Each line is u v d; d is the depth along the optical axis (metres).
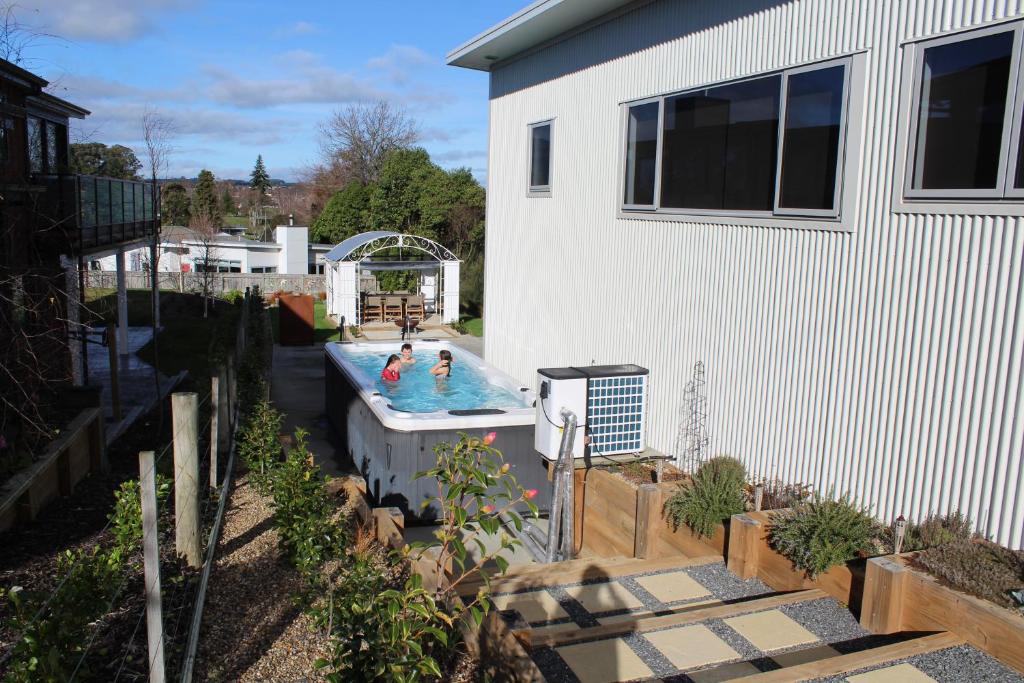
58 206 9.52
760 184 6.36
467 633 4.14
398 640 2.95
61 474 6.53
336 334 20.39
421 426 7.70
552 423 6.93
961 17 4.69
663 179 7.58
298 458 5.70
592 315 8.87
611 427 7.21
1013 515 4.47
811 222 5.84
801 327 5.96
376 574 4.14
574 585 5.14
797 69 5.92
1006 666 3.66
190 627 3.96
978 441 4.66
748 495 6.07
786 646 4.15
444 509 3.49
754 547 5.25
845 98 5.50
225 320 11.12
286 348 18.55
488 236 11.65
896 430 5.20
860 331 5.46
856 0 5.41
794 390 6.04
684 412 7.32
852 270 5.51
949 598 3.96
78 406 8.90
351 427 9.97
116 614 4.16
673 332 7.47
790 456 6.10
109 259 33.28
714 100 6.86
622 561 5.54
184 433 4.69
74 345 10.78
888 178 5.22
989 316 4.59
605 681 3.79
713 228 6.90
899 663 3.69
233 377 8.60
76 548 5.26
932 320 4.94
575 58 9.03
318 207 47.75
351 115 46.44
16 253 8.48
